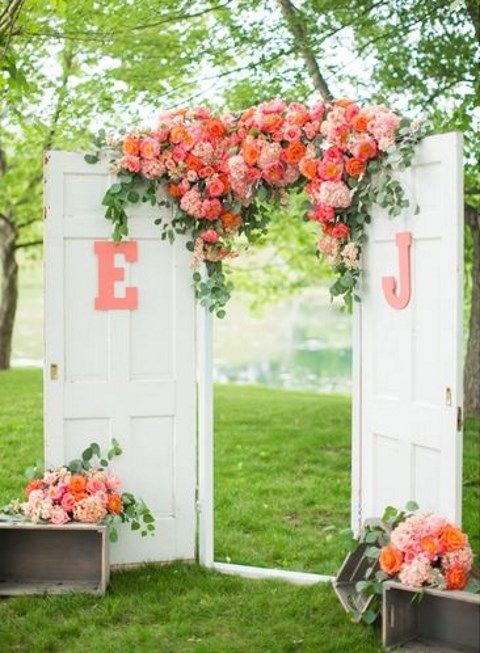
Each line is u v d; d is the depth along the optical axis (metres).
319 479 7.13
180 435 5.05
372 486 4.83
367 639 4.07
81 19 7.29
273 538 5.67
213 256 4.93
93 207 4.90
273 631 4.14
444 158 4.26
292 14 7.21
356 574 4.52
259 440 8.45
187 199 4.82
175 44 7.70
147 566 5.00
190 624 4.20
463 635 4.00
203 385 5.06
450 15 7.38
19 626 4.19
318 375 18.94
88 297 4.93
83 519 4.59
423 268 4.43
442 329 4.30
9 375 12.42
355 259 4.77
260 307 16.08
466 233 9.18
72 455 4.93
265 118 4.70
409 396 4.53
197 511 5.14
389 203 4.45
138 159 4.80
